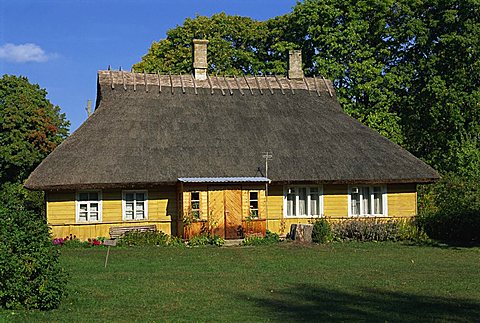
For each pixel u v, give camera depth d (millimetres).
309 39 46031
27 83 43188
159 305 14656
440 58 43000
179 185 29000
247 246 27031
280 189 30969
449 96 41062
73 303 14719
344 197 31594
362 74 42969
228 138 31547
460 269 20625
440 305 14750
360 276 19062
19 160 39938
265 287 17125
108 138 29875
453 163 41906
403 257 23578
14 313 13227
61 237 28188
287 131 32781
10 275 13539
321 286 17297
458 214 29750
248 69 51469
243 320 13141
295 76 37438
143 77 34406
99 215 28797
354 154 31750
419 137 44656
